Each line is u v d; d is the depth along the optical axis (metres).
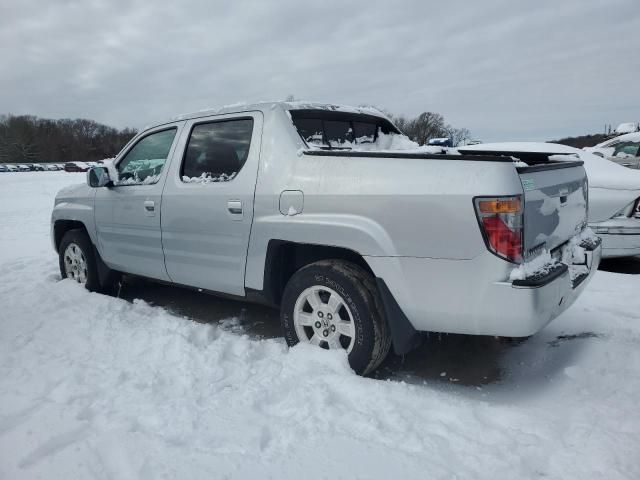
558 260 3.07
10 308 4.49
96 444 2.39
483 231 2.62
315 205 3.13
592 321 3.94
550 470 2.23
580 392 2.92
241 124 3.69
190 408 2.69
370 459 2.28
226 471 2.20
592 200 5.44
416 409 2.72
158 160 4.27
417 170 2.82
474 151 3.99
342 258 3.32
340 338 3.20
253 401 2.75
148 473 2.19
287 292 3.35
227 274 3.69
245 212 3.46
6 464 2.29
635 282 4.96
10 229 10.36
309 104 3.71
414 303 2.87
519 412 2.71
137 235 4.35
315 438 2.43
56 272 6.12
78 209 4.98
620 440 2.37
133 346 3.55
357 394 2.82
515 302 2.60
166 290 5.34
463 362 3.47
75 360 3.35
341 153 3.11
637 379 2.97
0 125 88.94
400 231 2.84
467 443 2.41
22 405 2.78
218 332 3.88
